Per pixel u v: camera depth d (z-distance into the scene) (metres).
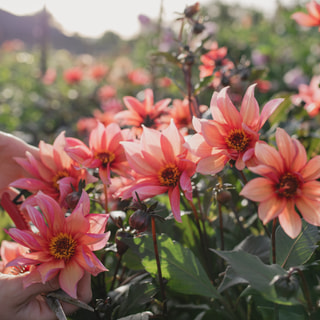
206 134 0.58
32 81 4.48
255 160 0.57
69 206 0.66
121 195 0.64
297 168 0.55
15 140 0.85
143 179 0.64
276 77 2.93
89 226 0.60
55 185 0.73
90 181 0.69
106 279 0.75
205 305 0.69
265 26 5.37
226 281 0.58
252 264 0.53
